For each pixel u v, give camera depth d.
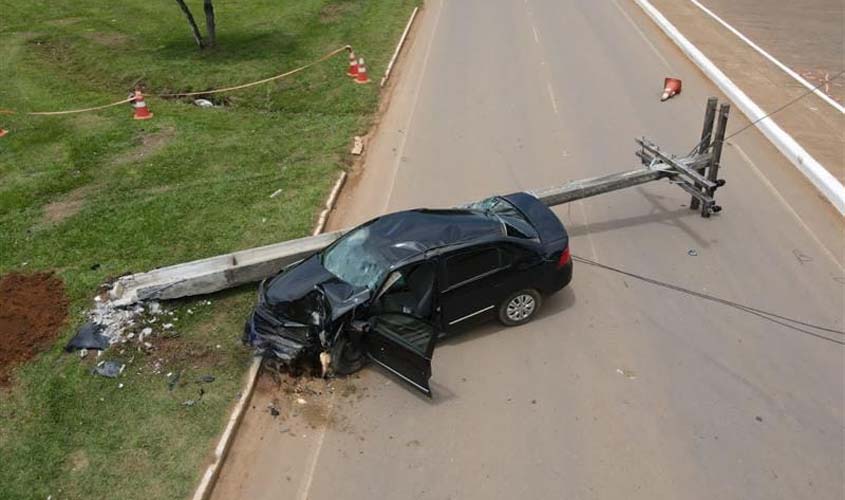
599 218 11.76
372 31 22.80
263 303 8.63
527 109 16.42
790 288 9.79
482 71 19.12
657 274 10.20
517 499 6.93
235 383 8.45
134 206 12.45
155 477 7.26
